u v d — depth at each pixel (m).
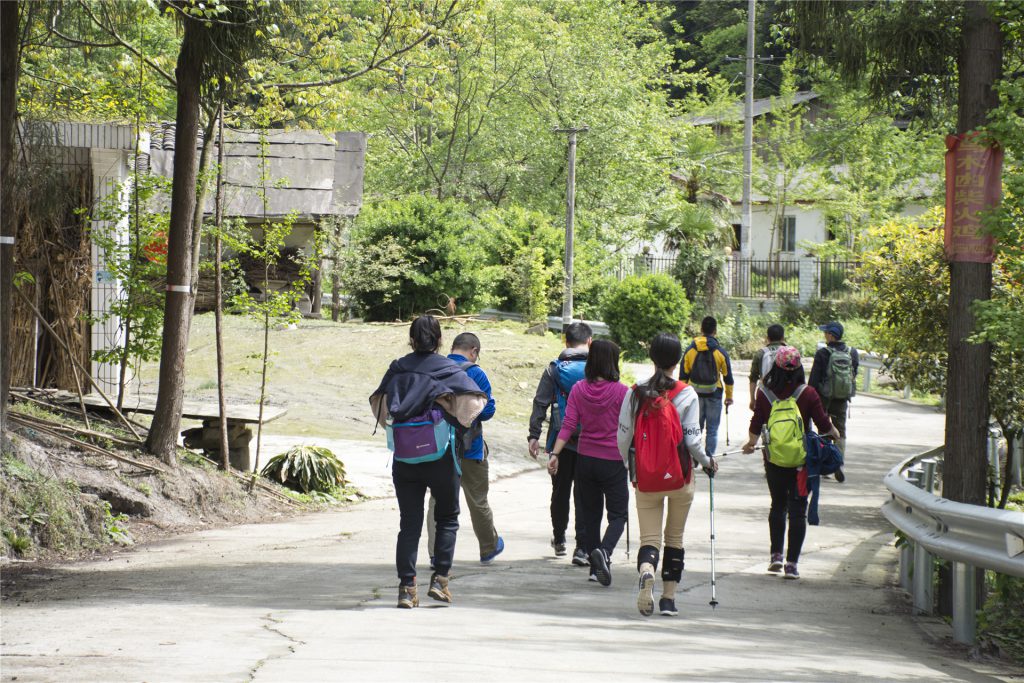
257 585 12.32
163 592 11.77
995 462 19.36
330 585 12.34
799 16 14.49
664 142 77.31
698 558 15.64
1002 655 10.93
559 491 14.91
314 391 33.81
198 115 18.09
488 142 71.00
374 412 11.27
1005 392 17.52
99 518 15.47
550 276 58.12
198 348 38.84
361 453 25.53
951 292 13.81
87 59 20.56
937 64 14.26
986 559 10.66
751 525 18.80
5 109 15.10
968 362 13.70
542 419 14.57
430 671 7.41
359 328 43.31
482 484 14.22
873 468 26.45
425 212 53.91
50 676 6.99
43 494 14.88
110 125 20.70
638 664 8.33
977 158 13.27
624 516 12.84
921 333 20.39
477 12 20.05
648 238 73.25
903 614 12.71
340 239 48.56
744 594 13.27
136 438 18.33
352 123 70.06
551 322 62.19
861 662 9.54
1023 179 12.04
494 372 36.00
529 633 9.65
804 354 58.69
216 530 17.14
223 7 16.31
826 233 82.06
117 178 20.92
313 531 17.17
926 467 14.16
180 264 18.23
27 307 20.73
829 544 17.27
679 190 80.50
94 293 21.19
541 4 72.56
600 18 76.12
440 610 10.87
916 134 15.98
